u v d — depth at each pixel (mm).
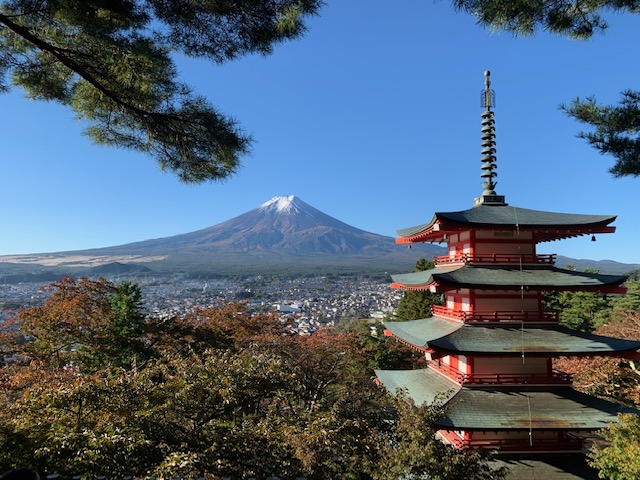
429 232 19969
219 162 10344
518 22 9344
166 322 34094
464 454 12328
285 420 12664
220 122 9719
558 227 18453
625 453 14125
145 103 9438
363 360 42250
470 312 18781
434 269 22828
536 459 16938
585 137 10023
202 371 13148
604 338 18203
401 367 44188
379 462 11766
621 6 9438
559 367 35938
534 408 16891
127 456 9625
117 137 10797
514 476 16109
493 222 18562
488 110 22266
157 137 10102
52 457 9906
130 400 11875
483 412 16656
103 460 9438
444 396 17562
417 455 11547
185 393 12172
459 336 18000
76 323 31094
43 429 10695
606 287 17891
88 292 36250
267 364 14148
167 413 12172
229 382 12602
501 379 17703
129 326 32656
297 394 14562
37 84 10742
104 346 30359
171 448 10445
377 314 134250
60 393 11492
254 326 43969
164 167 10977
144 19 9094
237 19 9227
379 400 22250
